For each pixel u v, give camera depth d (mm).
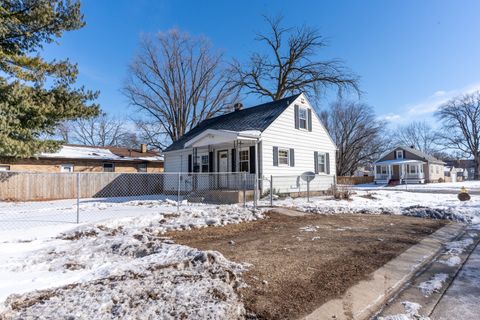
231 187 16016
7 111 10367
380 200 15938
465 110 49750
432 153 65062
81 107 12375
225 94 32875
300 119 17797
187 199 15125
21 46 12141
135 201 15078
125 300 3088
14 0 11492
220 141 15328
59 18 12312
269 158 15445
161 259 4598
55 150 13469
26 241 6402
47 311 2834
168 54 31250
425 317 3150
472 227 8461
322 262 4836
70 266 4562
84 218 9461
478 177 49562
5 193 17047
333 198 16062
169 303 3039
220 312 2906
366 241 6371
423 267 4867
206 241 6434
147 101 31453
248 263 4684
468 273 4570
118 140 46000
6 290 3504
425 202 14688
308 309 3162
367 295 3615
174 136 32156
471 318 3129
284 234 7160
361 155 45594
